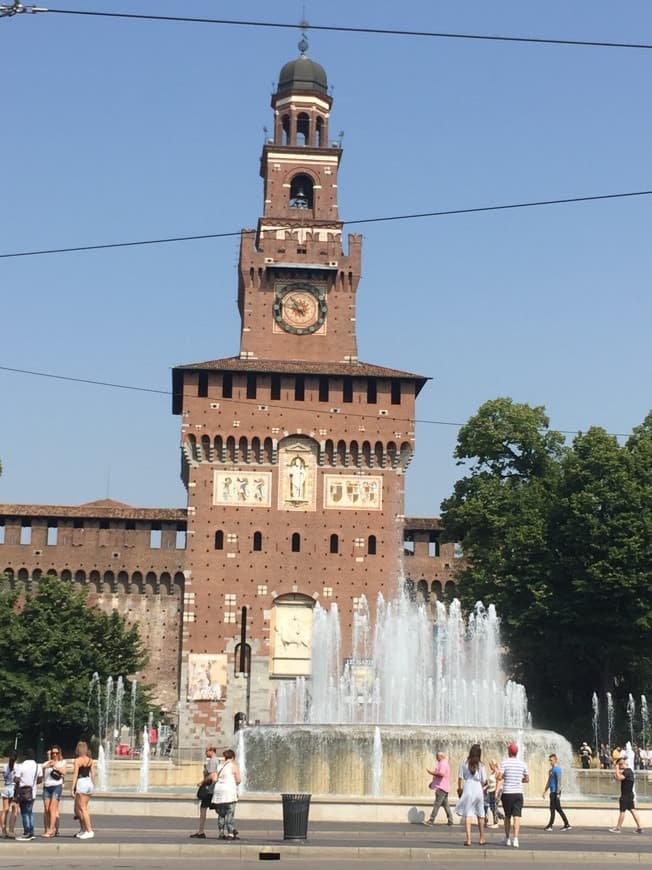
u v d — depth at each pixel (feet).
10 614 280.31
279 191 345.10
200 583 310.24
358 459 320.70
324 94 355.77
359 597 312.71
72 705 272.31
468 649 278.05
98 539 332.80
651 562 253.03
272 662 307.99
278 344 330.54
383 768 165.27
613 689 272.10
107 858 103.45
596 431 270.67
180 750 293.23
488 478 290.97
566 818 137.08
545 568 262.06
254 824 133.49
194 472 316.81
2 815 121.08
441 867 99.35
